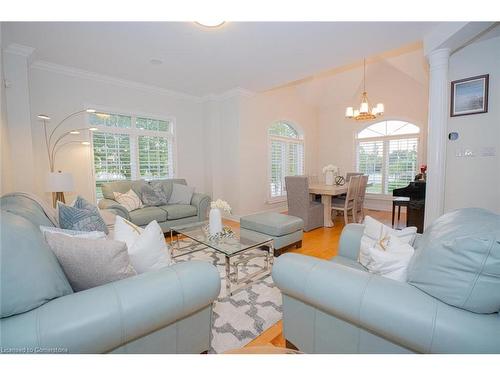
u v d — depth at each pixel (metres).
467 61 2.82
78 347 0.83
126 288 0.99
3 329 0.77
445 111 2.78
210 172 5.34
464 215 1.18
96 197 4.05
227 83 4.48
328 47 3.08
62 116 3.71
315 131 6.91
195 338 1.28
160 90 4.71
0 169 2.51
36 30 2.64
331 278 1.10
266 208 5.63
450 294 0.87
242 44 2.98
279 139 5.91
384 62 5.30
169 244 3.49
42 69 3.52
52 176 2.99
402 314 0.89
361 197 4.76
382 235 1.66
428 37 2.79
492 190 2.73
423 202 3.82
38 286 0.86
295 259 1.28
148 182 4.34
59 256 1.06
